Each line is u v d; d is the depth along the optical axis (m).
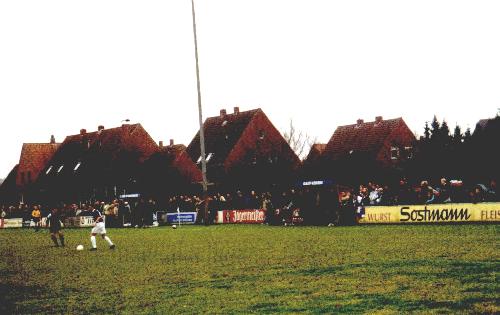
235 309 10.64
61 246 31.06
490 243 20.42
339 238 26.23
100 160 93.50
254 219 49.19
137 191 86.31
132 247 27.17
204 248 24.34
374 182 78.19
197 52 48.38
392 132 80.31
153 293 13.05
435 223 35.25
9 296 13.75
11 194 116.69
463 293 10.93
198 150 89.06
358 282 12.95
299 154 100.81
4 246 32.72
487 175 55.75
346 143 84.06
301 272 15.15
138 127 92.88
